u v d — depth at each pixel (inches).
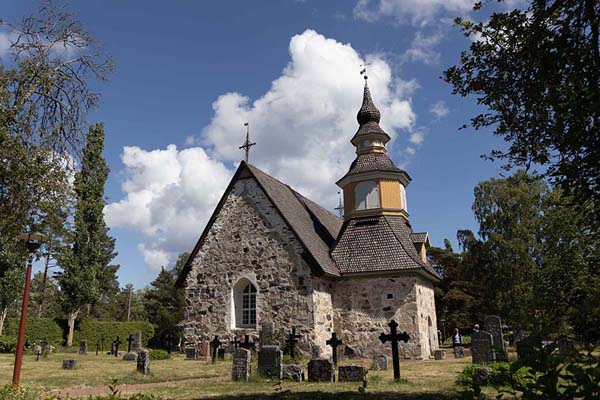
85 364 935.0
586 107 202.4
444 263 2033.7
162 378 689.6
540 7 281.4
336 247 1159.6
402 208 1210.0
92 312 3034.0
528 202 1656.0
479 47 313.0
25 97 625.0
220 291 1091.9
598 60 231.3
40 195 605.3
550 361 128.5
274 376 641.6
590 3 257.4
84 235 1764.3
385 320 1043.3
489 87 311.1
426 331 1084.5
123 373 752.3
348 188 1229.7
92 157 1812.3
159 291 2247.8
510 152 305.7
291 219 1105.4
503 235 1681.8
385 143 1279.5
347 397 454.3
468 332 1695.4
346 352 1056.8
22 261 1718.8
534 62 283.6
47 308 2719.0
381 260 1081.4
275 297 1037.2
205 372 762.8
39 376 713.0
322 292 1052.5
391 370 754.2
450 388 507.2
